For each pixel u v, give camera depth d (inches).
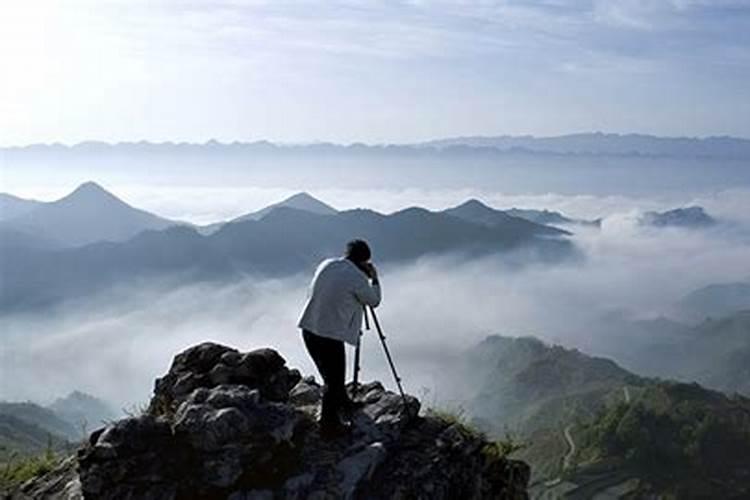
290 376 498.9
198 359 482.9
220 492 377.4
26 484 426.9
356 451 406.3
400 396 457.1
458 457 431.2
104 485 372.8
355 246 434.0
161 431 396.5
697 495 5334.6
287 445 402.0
